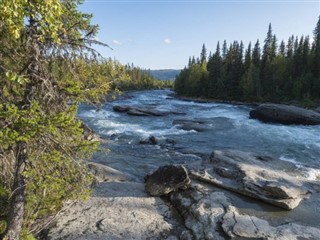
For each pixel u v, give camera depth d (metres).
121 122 33.56
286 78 67.69
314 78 60.78
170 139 23.41
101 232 8.77
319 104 55.44
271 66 71.31
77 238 8.38
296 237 8.71
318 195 11.99
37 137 5.53
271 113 35.19
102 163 16.17
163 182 11.66
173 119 37.25
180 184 11.55
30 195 6.88
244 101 71.06
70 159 5.96
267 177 12.74
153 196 11.54
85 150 6.12
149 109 42.72
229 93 76.00
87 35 5.96
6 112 4.66
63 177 6.34
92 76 6.22
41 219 8.12
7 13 3.87
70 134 5.82
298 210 10.65
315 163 17.77
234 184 12.06
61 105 5.88
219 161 14.37
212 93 79.25
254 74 70.19
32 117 5.14
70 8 5.74
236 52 82.38
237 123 31.91
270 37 79.00
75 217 9.49
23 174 5.37
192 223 9.52
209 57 101.69
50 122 4.97
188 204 10.62
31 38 5.15
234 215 9.79
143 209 10.45
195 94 84.00
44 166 5.91
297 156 19.33
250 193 11.36
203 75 84.56
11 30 4.07
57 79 5.91
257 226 9.23
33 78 5.54
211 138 24.89
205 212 9.94
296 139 24.20
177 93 92.94
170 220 9.94
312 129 30.27
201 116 40.91
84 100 6.14
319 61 64.06
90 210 10.02
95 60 6.11
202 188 11.75
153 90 120.75
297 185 12.30
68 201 10.31
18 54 5.26
